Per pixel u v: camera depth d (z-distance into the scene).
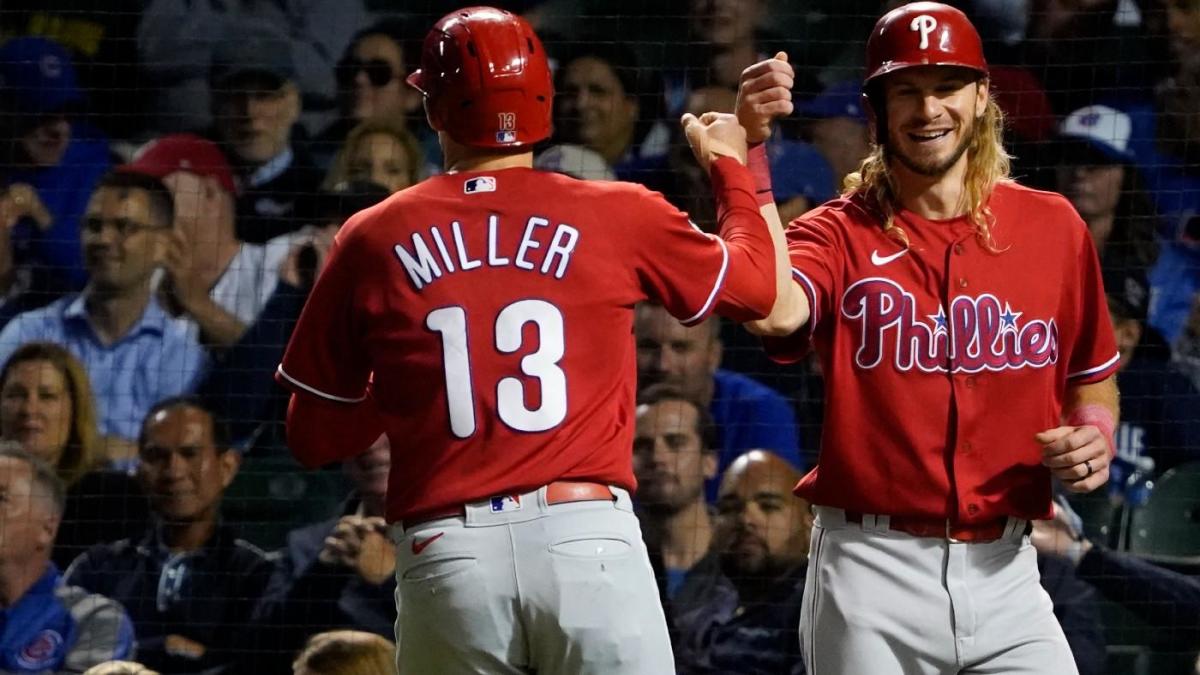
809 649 12.29
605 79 24.19
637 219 10.38
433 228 10.25
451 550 9.91
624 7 24.70
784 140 24.08
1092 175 23.42
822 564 12.23
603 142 24.19
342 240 10.49
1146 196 23.38
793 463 21.91
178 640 20.98
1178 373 22.33
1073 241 12.35
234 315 23.61
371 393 11.06
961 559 11.90
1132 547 21.67
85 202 24.20
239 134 24.48
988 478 11.92
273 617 20.92
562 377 10.01
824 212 12.55
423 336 10.05
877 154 12.54
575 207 10.33
